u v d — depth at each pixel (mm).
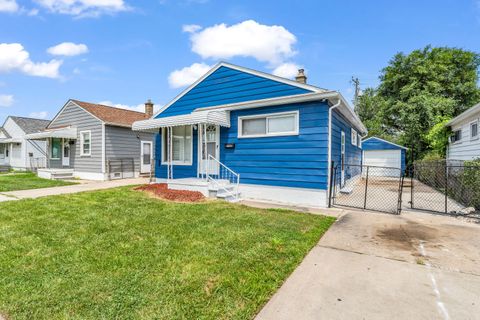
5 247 4086
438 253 4082
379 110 26656
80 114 16141
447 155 15727
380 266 3615
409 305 2709
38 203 7355
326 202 7516
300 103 7977
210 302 2701
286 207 7465
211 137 9875
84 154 15859
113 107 18359
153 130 11648
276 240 4445
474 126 11180
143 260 3629
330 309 2639
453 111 20891
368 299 2814
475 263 3721
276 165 8383
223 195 8242
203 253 3885
